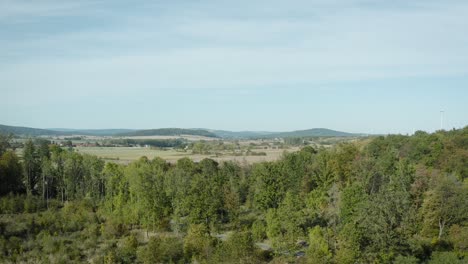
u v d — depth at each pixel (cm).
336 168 11581
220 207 9250
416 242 6681
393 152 12156
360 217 6756
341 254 6266
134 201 9594
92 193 11694
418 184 9531
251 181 11875
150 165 13112
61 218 9569
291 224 7331
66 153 12912
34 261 7075
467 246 6981
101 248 7644
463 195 8106
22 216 9606
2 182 11931
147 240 8350
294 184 11000
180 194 9494
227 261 6600
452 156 11850
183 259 6925
